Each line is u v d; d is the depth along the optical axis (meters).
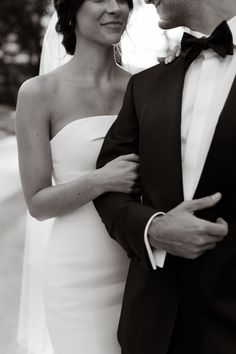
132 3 2.90
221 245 2.10
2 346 4.13
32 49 21.67
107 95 2.96
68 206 2.70
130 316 2.27
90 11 2.81
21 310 3.49
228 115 2.06
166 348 2.18
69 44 3.04
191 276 2.13
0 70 21.67
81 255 2.78
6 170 10.84
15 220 7.36
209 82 2.13
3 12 21.25
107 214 2.37
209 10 2.18
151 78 2.32
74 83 2.93
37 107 2.85
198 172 2.13
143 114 2.25
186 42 2.17
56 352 2.87
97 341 2.78
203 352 2.13
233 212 2.10
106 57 2.96
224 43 2.09
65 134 2.85
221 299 2.10
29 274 3.42
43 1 20.95
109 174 2.44
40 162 2.84
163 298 2.20
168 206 2.16
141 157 2.25
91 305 2.78
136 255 2.23
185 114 2.18
